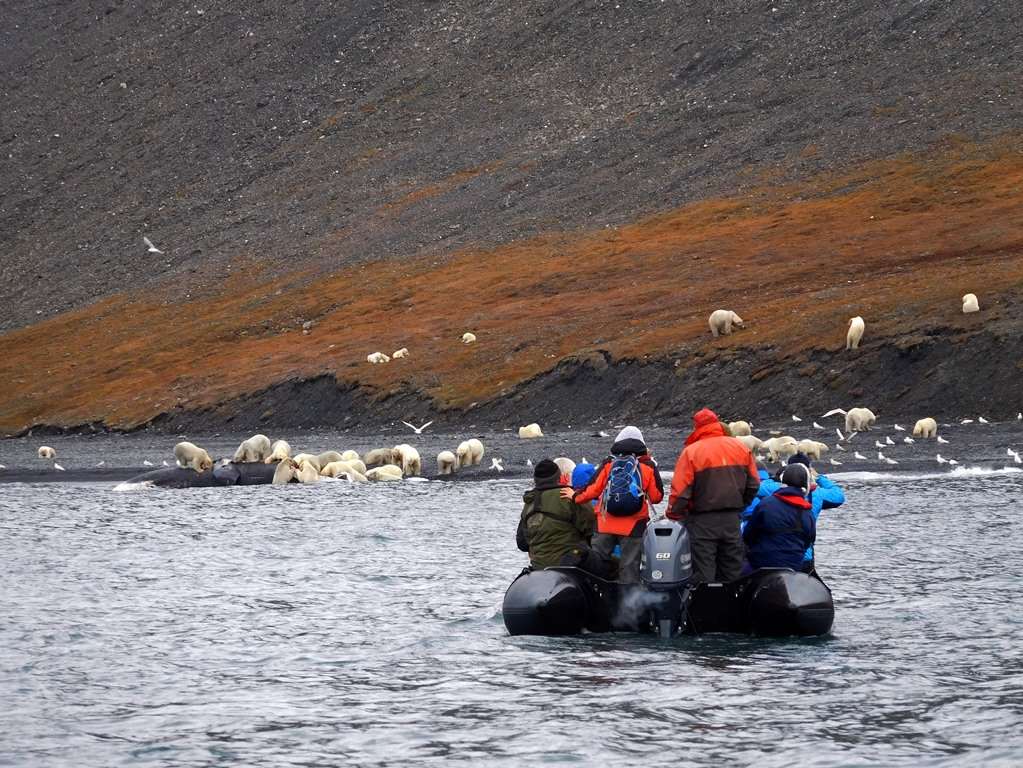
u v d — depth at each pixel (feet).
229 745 145.59
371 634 213.05
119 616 236.43
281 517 426.51
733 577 193.67
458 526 379.35
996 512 354.95
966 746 136.56
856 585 240.73
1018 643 188.03
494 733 146.82
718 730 145.18
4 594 265.75
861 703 155.53
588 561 200.44
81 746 146.51
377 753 140.56
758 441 600.80
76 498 545.03
